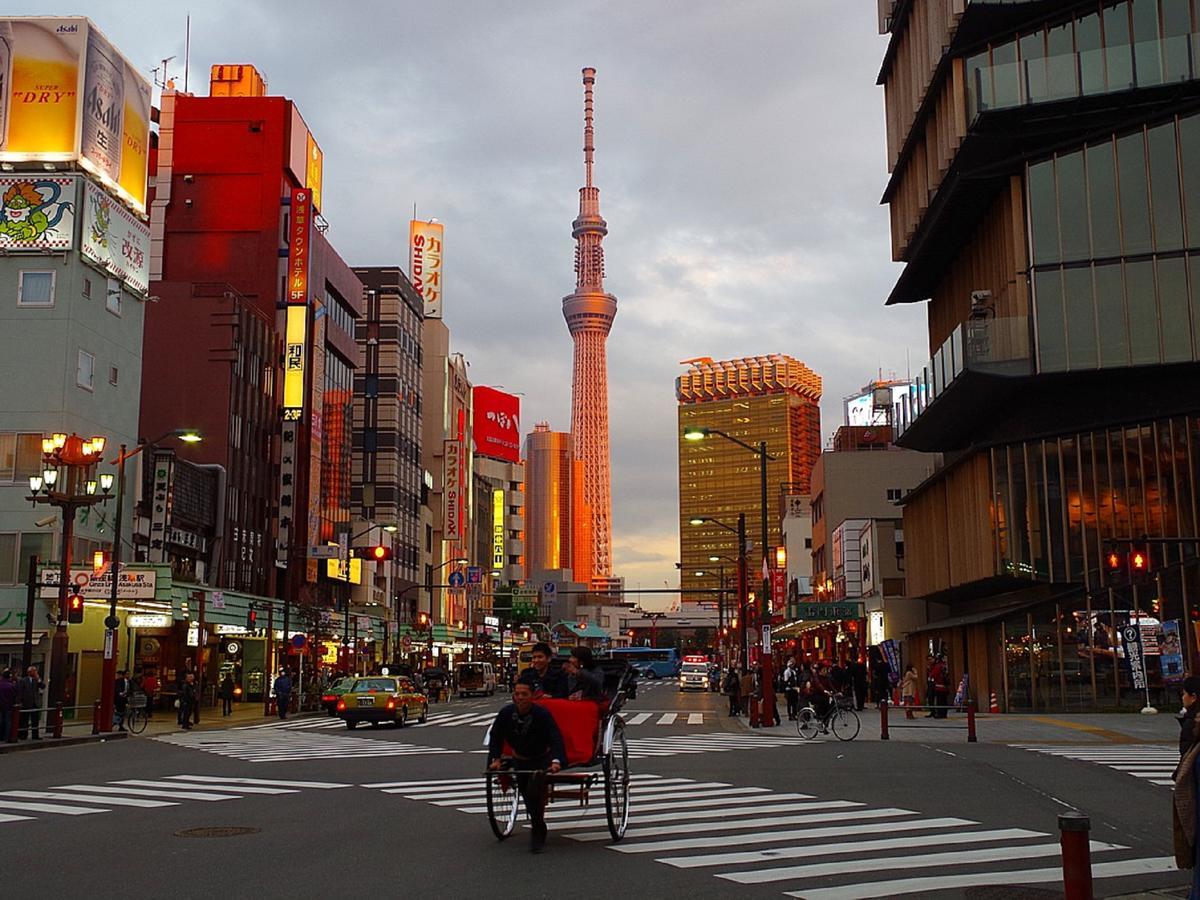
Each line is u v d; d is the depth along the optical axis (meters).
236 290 70.00
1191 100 40.06
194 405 59.94
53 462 33.22
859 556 66.94
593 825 13.23
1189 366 39.78
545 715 11.61
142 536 48.56
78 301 45.91
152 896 9.22
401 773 20.12
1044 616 40.66
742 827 13.04
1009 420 45.81
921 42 50.41
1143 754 22.31
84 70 46.88
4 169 46.34
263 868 10.45
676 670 127.31
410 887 9.51
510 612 138.88
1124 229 40.88
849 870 10.33
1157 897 9.03
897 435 55.81
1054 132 44.19
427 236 124.12
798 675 39.97
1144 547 32.03
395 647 83.50
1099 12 42.84
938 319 57.41
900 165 55.06
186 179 72.31
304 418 70.19
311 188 77.88
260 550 64.44
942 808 14.62
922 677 55.16
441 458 115.56
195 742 30.41
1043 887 9.54
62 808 15.23
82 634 45.97
